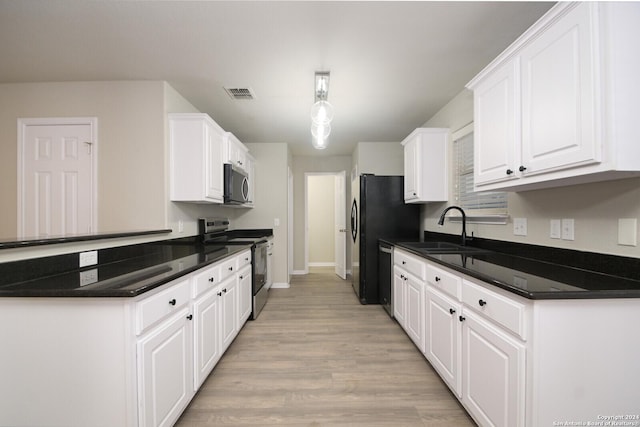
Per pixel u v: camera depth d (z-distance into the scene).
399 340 2.50
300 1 1.51
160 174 2.45
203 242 3.12
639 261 1.16
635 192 1.17
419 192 2.93
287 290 4.25
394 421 1.52
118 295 1.08
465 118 2.59
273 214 4.48
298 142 4.46
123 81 2.43
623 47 1.01
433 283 1.89
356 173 4.64
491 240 2.21
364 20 1.66
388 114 3.21
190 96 2.72
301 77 2.35
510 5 1.54
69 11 1.58
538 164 1.29
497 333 1.22
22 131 2.45
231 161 3.16
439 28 1.73
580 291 1.02
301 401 1.68
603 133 1.02
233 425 1.49
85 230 2.44
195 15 1.62
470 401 1.43
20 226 2.44
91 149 2.45
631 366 1.03
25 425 1.12
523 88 1.38
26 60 2.10
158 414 1.26
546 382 1.03
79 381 1.11
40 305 1.10
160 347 1.28
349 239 5.37
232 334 2.32
